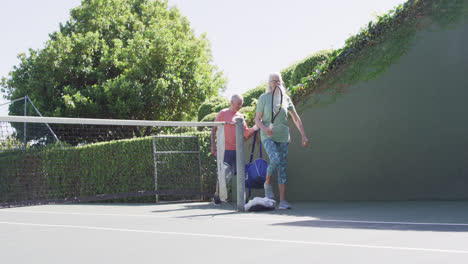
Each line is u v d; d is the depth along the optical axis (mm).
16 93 21688
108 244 2562
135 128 20094
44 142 12055
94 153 10352
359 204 5336
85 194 10172
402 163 5734
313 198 6707
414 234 2381
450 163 5336
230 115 6477
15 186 8938
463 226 2637
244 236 2678
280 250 2084
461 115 5285
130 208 6738
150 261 1972
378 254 1843
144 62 20844
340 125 6387
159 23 23375
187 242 2523
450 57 5402
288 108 5707
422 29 5625
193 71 22516
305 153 6844
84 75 21219
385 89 5930
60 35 21203
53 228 3666
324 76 6594
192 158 8922
